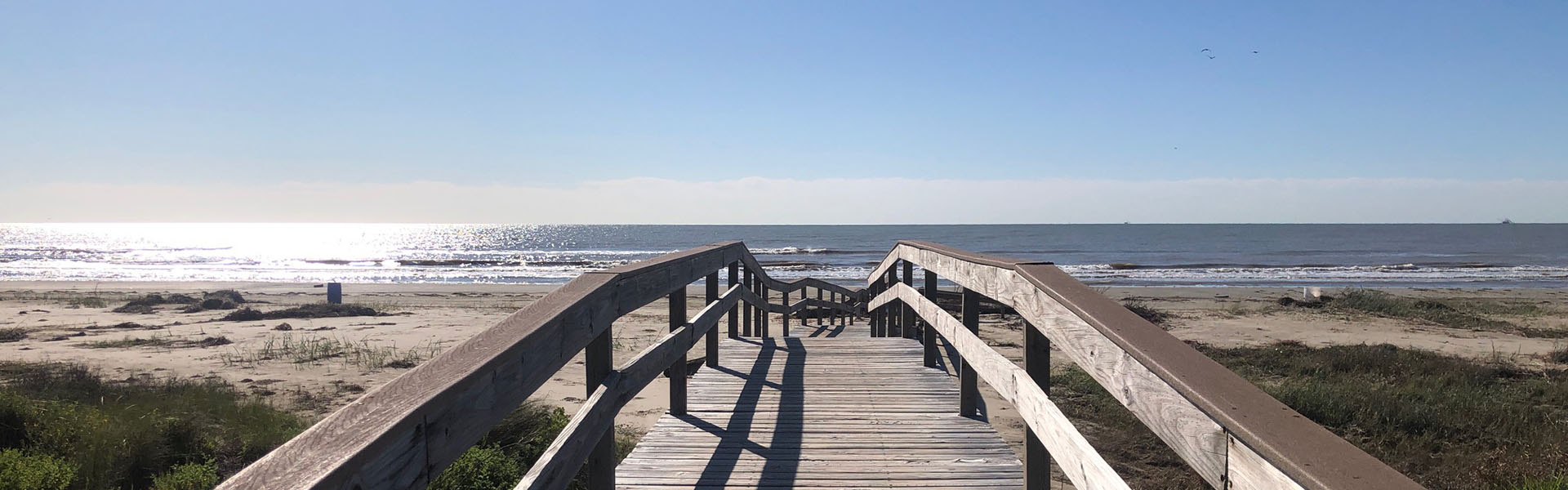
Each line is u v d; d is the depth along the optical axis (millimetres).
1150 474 6512
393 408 1278
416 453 1286
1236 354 13367
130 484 5801
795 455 3967
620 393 2936
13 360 13234
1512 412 8648
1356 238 111812
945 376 5934
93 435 6184
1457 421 8250
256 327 18641
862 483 3551
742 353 7137
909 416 4719
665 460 3900
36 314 21469
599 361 2797
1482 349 15453
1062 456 2223
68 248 85688
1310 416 8477
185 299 25219
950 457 3928
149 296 25719
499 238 132875
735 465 3822
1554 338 17297
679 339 4180
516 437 6406
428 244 102188
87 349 14758
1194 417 1342
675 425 4539
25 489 5059
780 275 43656
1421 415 8250
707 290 5973
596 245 97375
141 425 6473
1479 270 47906
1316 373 11508
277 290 32969
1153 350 1562
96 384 9953
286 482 962
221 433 7121
